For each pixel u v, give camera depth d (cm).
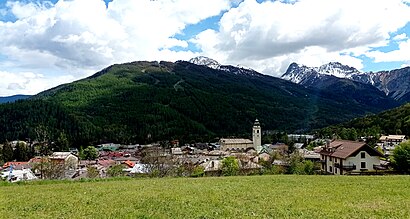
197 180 4272
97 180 4625
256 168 9344
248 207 2273
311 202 2441
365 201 2473
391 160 7700
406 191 2928
